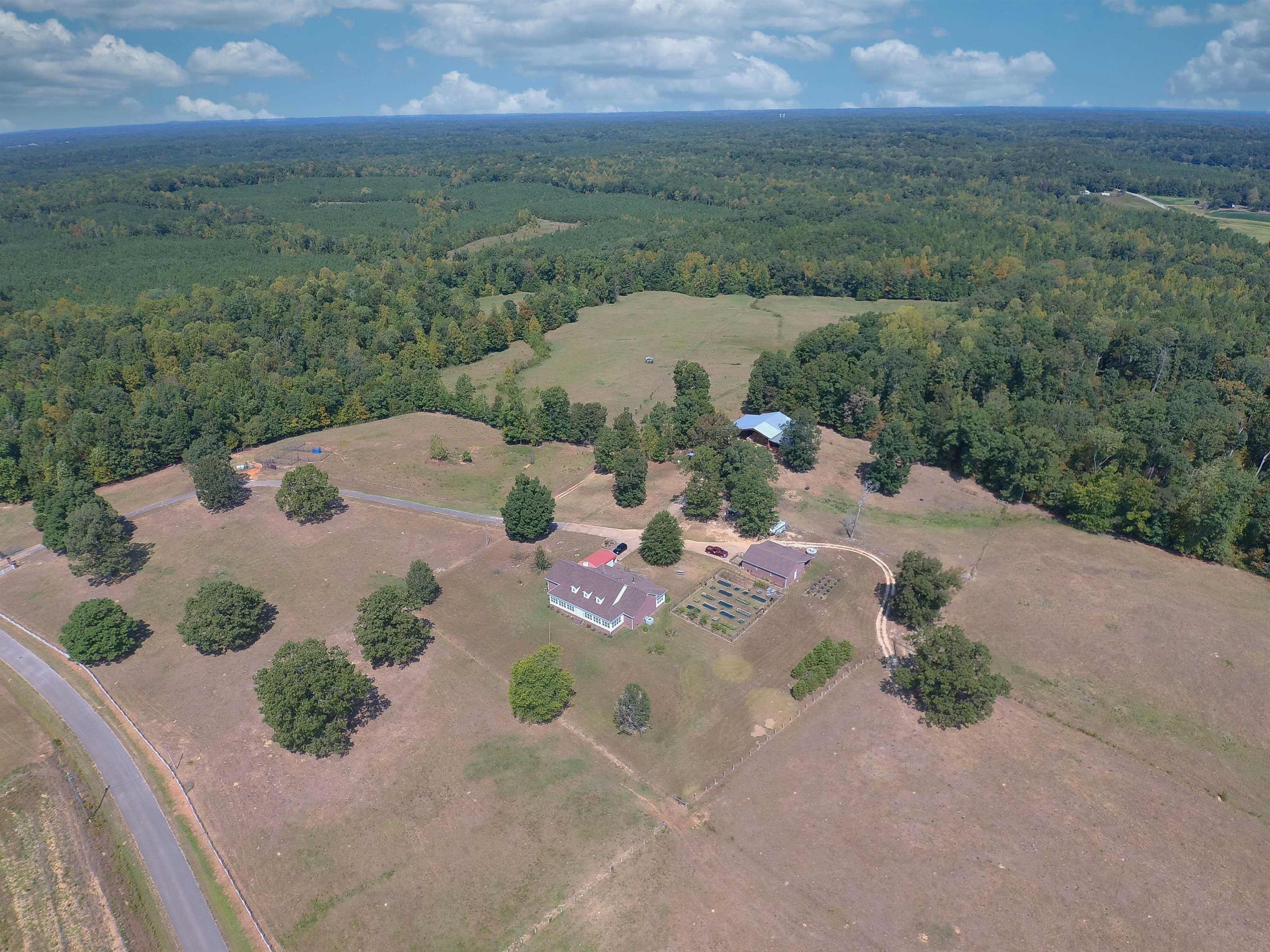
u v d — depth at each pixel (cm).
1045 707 9156
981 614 10800
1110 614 10681
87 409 17125
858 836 7500
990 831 7538
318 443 17175
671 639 10394
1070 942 6550
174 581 11962
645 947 6544
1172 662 9775
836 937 6600
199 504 14212
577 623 10794
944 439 14962
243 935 6750
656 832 7562
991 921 6712
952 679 8562
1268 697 9169
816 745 8612
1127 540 12644
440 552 12625
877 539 12725
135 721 9200
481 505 14188
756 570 11750
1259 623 10425
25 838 7706
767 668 9831
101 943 6700
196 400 16888
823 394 17050
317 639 8994
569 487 14900
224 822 7806
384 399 18625
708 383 18275
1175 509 11962
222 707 9369
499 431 17712
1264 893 6938
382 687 9588
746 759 8431
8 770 8544
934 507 13812
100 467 15000
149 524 13588
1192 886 7000
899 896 6925
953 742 8638
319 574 12044
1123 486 12619
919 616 10331
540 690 8800
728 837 7512
